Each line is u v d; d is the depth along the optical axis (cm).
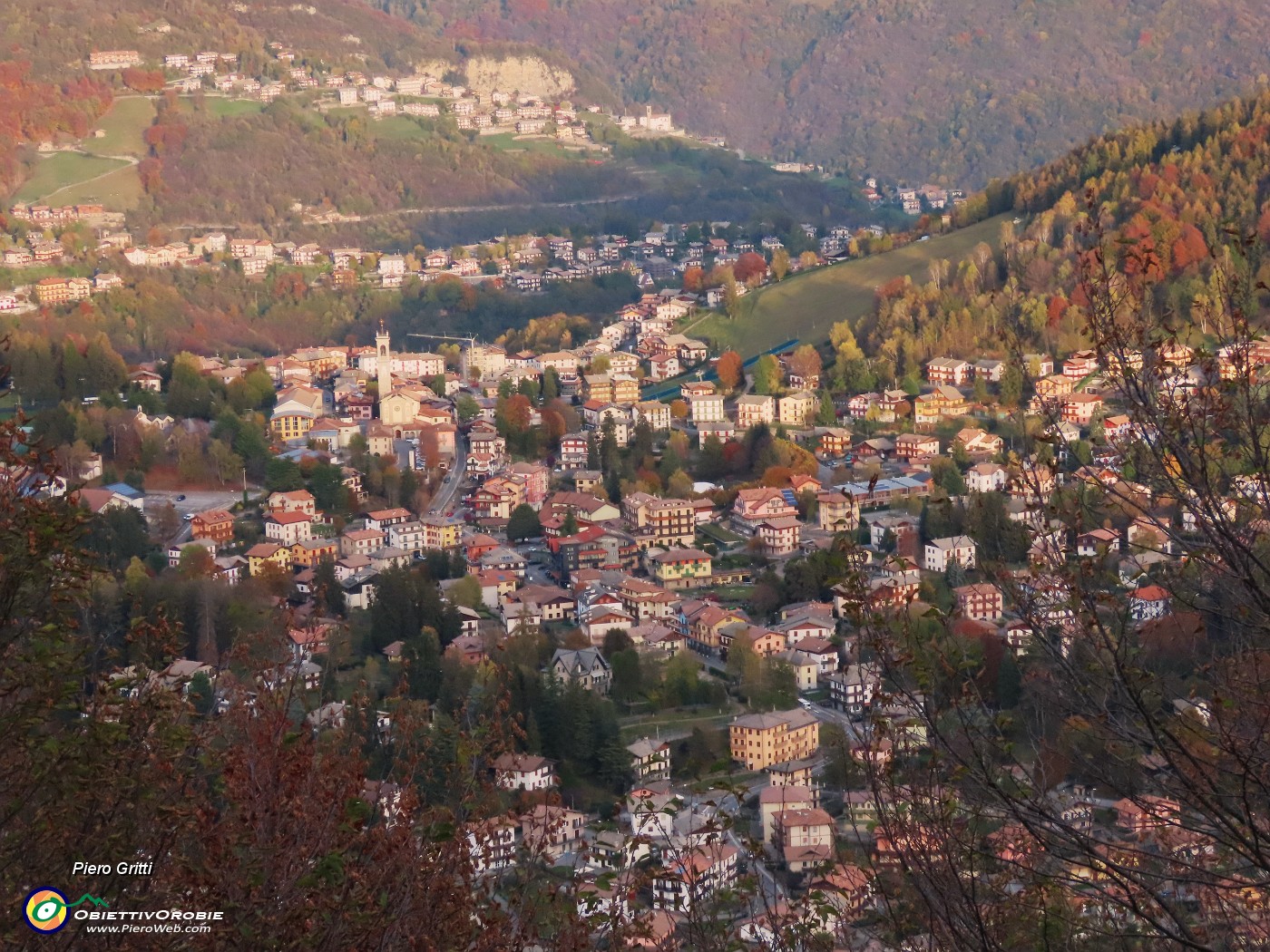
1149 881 2969
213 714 3656
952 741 2855
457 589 17738
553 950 3738
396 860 3359
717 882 4594
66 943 3075
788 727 12850
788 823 8900
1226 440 2811
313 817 3216
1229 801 2800
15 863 3119
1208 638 2952
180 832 3228
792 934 3662
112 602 14838
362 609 17512
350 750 3700
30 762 3114
